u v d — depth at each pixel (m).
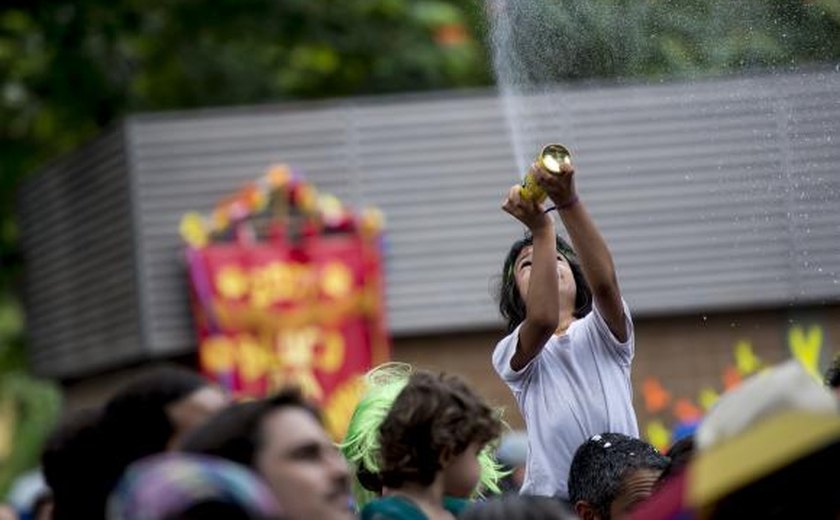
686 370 24.98
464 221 26.28
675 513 6.02
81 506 8.20
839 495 5.87
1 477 31.91
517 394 10.42
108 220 27.00
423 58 37.94
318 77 38.28
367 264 25.23
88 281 27.67
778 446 5.79
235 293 24.84
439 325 25.81
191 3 36.56
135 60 36.81
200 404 8.28
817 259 15.95
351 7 38.03
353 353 25.06
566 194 9.73
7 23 35.00
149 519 5.87
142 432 8.23
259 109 26.58
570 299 10.52
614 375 10.26
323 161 26.50
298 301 24.95
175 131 26.48
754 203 18.48
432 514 8.59
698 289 24.73
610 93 25.14
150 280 25.86
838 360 10.70
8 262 35.47
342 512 6.94
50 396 33.28
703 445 6.03
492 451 10.46
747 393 5.99
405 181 26.42
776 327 24.55
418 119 26.59
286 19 37.56
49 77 35.97
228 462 6.84
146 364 26.50
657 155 25.03
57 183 28.86
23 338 35.59
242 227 25.19
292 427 6.92
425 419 8.62
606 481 9.58
